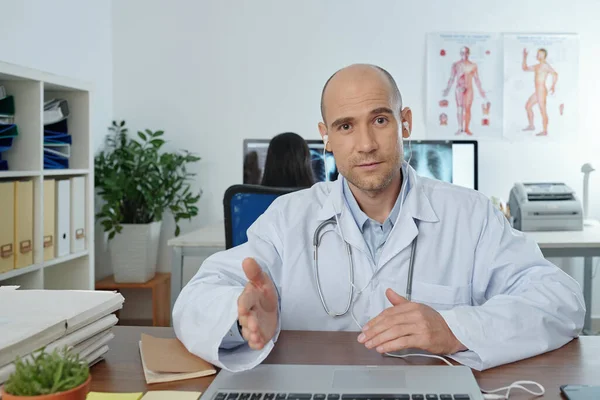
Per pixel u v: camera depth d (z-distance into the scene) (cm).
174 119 366
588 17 353
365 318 135
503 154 361
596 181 358
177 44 364
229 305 96
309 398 76
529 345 96
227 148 365
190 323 98
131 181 327
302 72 361
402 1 356
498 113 359
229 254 136
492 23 356
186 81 365
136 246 331
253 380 83
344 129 121
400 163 124
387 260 133
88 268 277
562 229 293
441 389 78
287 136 245
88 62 338
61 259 253
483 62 357
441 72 358
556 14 354
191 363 92
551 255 262
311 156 297
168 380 86
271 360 95
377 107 118
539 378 87
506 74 357
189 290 112
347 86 120
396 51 358
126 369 91
